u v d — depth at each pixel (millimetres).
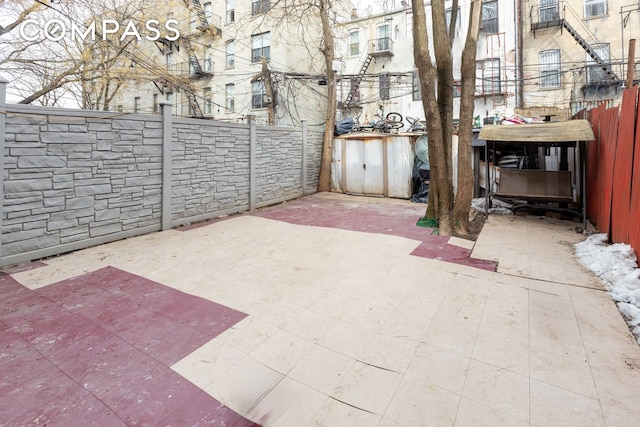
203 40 16438
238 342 2482
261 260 4270
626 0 12859
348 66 17234
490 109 13727
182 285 3508
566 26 12984
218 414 1818
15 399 1910
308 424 1751
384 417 1782
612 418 1736
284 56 14492
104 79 11102
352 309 2977
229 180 7098
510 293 3246
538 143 6996
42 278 3670
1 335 2561
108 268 3988
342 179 10492
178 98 17812
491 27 13625
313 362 2254
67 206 4465
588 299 3086
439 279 3609
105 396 1941
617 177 4230
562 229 5602
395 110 16078
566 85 13438
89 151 4672
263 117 15195
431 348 2387
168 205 5793
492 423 1725
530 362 2205
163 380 2080
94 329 2658
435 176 5871
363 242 5012
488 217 6555
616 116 4367
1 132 3789
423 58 5570
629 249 3680
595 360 2211
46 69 9547
